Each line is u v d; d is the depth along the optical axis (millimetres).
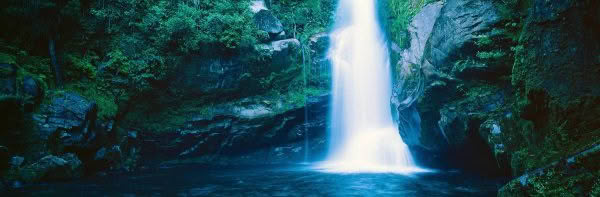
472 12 10719
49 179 11125
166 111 17203
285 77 18844
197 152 17688
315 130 19047
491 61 10125
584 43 6199
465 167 13141
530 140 7355
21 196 8875
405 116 13195
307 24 21031
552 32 6734
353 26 20234
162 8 16094
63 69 14930
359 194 9312
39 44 14688
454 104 11016
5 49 13523
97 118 14102
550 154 6145
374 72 17688
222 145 17812
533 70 6977
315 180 11695
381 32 17969
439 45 11344
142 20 16328
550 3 6816
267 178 12289
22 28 14203
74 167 11977
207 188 10266
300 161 18609
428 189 9773
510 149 8789
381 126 16922
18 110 11391
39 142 11641
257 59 17547
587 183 4309
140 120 16578
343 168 15125
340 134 18609
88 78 15305
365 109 17875
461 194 9039
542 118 6832
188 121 17219
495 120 9672
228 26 16750
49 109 12305
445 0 13453
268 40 18328
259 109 18109
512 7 10133
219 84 17281
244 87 17953
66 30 15375
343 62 19203
